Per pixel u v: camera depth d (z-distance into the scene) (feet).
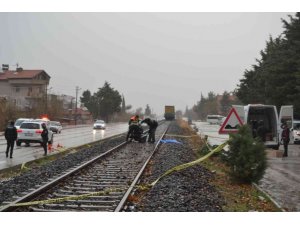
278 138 90.84
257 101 184.03
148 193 38.50
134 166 60.80
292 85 136.77
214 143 113.39
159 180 46.03
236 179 46.06
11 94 308.40
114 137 149.07
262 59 197.57
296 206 35.63
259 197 38.83
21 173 54.08
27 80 307.78
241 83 203.00
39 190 37.99
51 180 46.80
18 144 102.53
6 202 34.12
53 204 33.53
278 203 36.65
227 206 34.68
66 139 137.28
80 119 369.50
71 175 50.14
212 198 36.83
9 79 309.42
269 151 83.05
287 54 140.46
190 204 33.58
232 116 47.09
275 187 45.60
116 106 409.90
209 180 49.90
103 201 34.73
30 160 66.64
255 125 90.84
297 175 55.16
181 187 40.65
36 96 237.25
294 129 124.88
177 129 197.57
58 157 78.28
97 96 402.11
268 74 148.87
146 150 88.63
